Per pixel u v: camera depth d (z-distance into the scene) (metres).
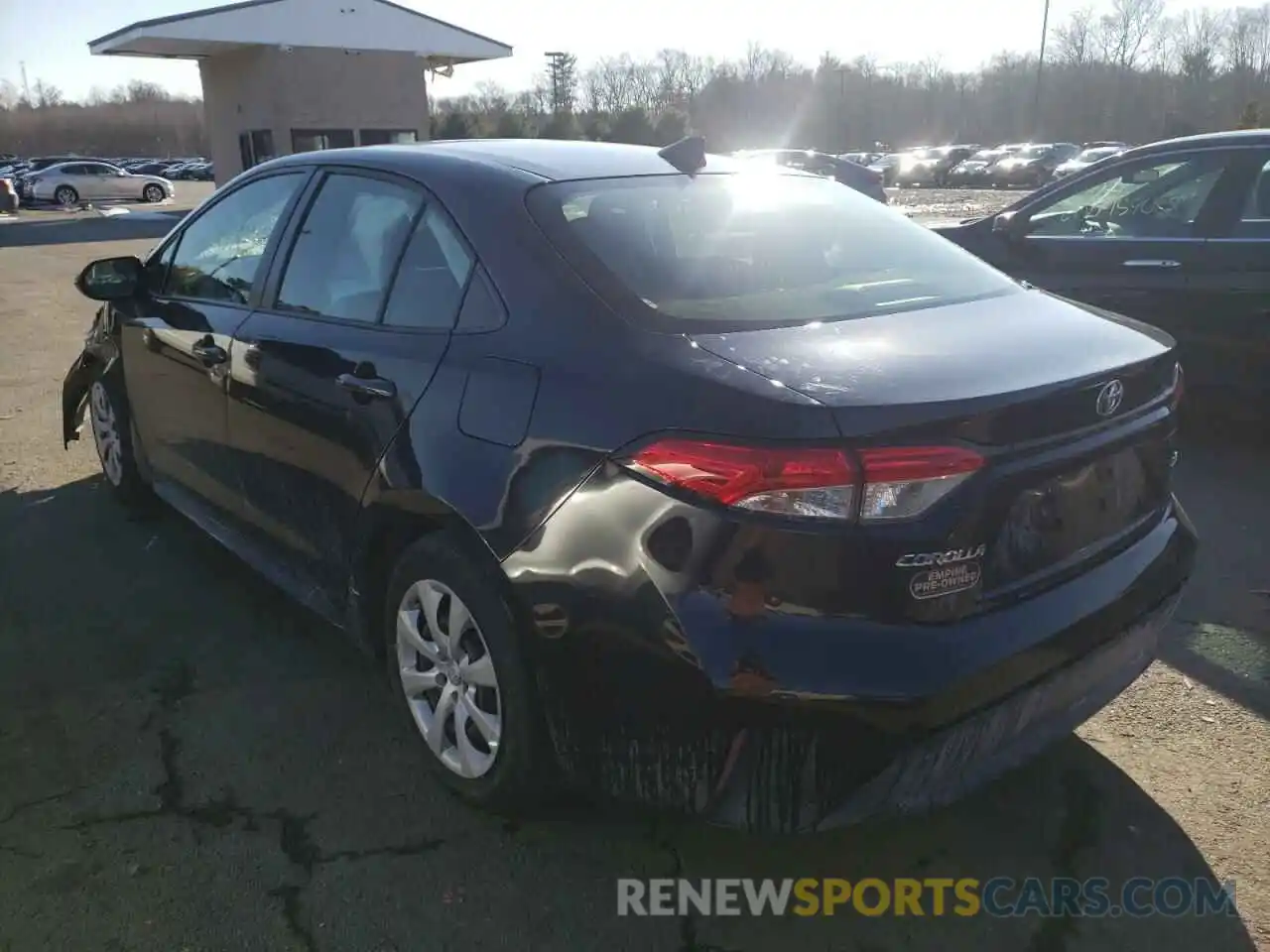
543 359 2.46
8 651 3.65
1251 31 75.62
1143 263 5.72
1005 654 2.19
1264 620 3.88
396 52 26.72
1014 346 2.44
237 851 2.65
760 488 2.06
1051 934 2.41
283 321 3.37
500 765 2.59
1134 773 2.99
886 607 2.09
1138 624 2.55
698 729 2.17
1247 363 5.50
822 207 3.25
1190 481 5.36
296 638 3.76
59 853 2.64
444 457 2.60
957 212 29.06
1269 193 5.38
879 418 2.05
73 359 8.69
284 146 26.00
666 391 2.23
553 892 2.53
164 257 4.36
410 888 2.53
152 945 2.35
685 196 3.02
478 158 3.07
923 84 91.56
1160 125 74.31
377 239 3.11
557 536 2.33
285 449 3.30
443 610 2.73
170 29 23.75
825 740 2.09
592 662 2.30
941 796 2.24
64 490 5.31
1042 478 2.29
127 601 4.03
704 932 2.41
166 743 3.11
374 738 3.14
